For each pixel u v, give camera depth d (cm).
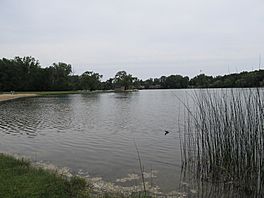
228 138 1110
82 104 5600
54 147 1714
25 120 3058
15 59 13450
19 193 836
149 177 1163
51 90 13300
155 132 2205
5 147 1717
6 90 12138
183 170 1241
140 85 17975
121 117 3300
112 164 1348
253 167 992
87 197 856
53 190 871
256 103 1051
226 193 998
